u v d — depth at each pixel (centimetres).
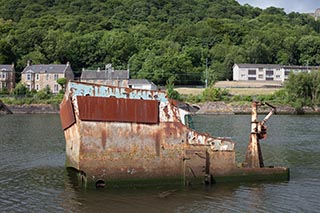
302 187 2581
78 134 2366
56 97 12219
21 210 2098
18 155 3756
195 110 2747
